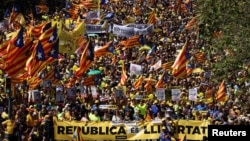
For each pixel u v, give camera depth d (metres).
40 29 106.31
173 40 150.25
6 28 144.88
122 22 174.75
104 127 70.06
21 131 66.56
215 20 124.19
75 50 107.88
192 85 100.50
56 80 87.75
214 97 93.12
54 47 86.19
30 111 69.25
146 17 189.38
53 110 73.62
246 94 93.25
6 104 73.31
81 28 113.69
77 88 89.06
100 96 86.12
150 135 70.69
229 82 98.50
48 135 68.12
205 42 137.12
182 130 71.25
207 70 113.81
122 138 70.38
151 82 93.81
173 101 83.06
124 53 125.44
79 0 193.12
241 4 101.50
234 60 96.69
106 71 106.00
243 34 97.12
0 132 65.38
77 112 75.12
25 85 81.44
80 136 69.06
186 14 198.88
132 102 80.19
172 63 107.62
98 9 172.25
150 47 139.50
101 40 140.38
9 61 73.75
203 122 71.31
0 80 84.38
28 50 78.81
